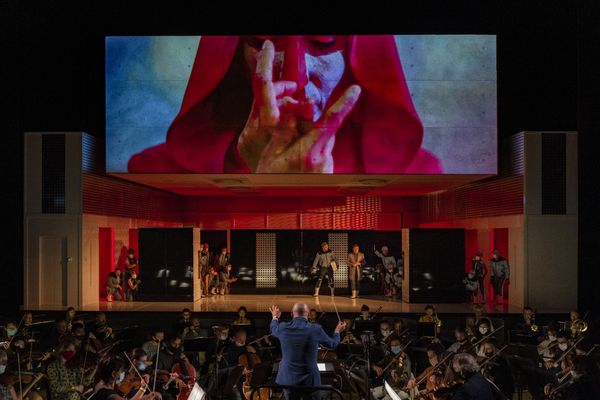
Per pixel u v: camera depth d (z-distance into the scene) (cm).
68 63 2381
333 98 1925
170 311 1897
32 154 2056
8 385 817
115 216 2347
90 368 848
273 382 1057
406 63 1928
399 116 1920
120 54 1950
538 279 1995
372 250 2761
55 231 2045
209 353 1227
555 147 2012
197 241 2391
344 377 1031
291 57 1934
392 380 1070
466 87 1922
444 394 778
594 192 1997
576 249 1994
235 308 1998
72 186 2044
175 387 1055
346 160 1917
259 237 2786
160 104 1944
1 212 2167
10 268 2159
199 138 1934
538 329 1608
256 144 1923
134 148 1941
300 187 2647
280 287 2766
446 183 2405
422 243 2230
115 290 2255
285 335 805
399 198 3319
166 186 2634
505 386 1032
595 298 1981
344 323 830
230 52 1945
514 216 2080
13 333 1464
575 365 949
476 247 2625
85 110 2417
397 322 1431
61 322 1374
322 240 2772
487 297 2378
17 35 2180
